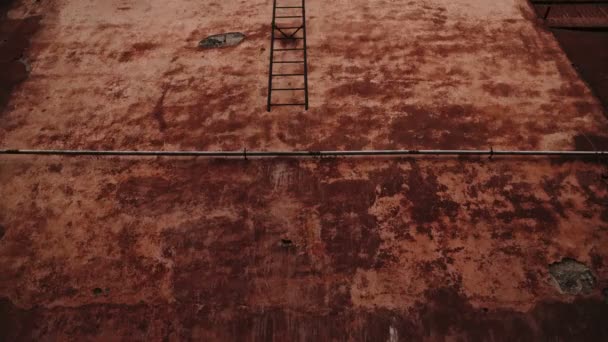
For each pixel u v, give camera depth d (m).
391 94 3.71
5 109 3.83
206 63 4.04
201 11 4.54
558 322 2.62
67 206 3.21
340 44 4.11
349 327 2.66
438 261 2.85
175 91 3.84
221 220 3.08
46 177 3.36
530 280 2.76
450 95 3.68
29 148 3.55
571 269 2.78
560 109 3.56
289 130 3.52
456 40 4.10
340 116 3.58
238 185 3.24
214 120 3.62
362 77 3.84
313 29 4.25
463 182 3.18
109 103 3.80
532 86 3.72
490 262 2.83
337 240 2.96
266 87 3.80
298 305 2.74
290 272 2.85
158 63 4.08
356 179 3.23
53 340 2.70
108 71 4.05
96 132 3.62
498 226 2.97
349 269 2.85
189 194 3.21
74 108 3.79
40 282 2.89
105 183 3.31
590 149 3.31
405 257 2.88
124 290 2.84
